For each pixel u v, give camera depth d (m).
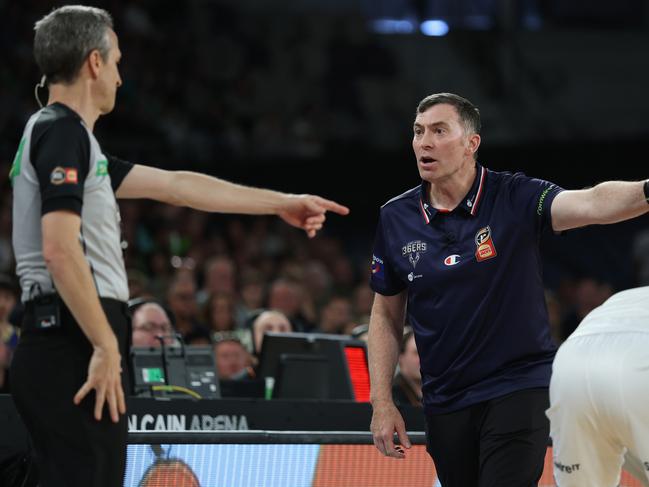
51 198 8.79
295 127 47.62
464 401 11.02
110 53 9.57
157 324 17.02
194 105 46.59
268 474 12.43
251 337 21.72
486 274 10.96
